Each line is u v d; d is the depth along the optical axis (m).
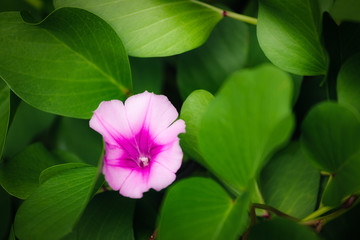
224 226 0.19
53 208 0.22
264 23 0.25
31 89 0.24
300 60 0.25
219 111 0.18
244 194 0.19
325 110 0.20
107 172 0.22
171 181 0.22
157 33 0.25
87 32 0.24
